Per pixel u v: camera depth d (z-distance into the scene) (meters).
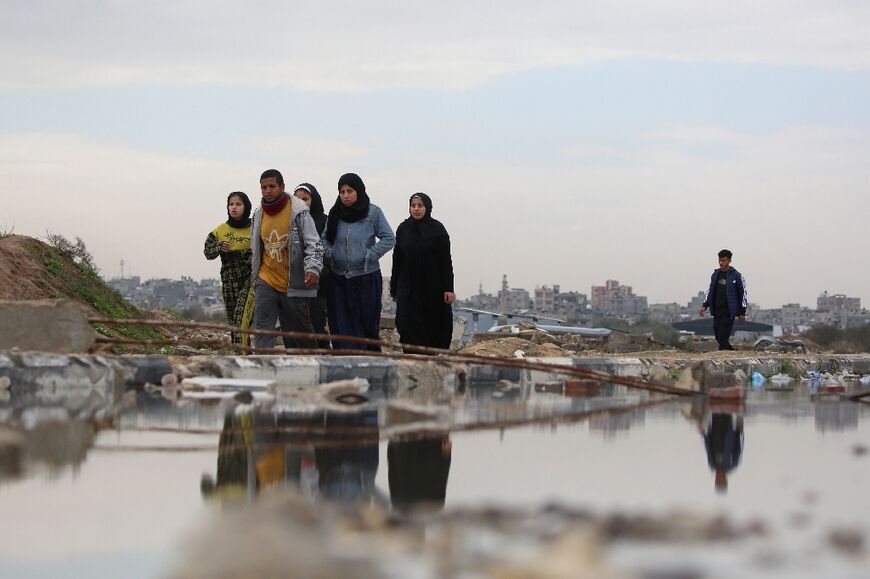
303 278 11.22
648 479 4.51
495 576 2.66
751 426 6.89
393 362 10.62
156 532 3.38
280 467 4.74
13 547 3.19
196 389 8.96
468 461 4.99
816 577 2.74
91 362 8.95
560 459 5.10
